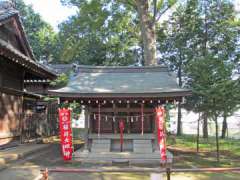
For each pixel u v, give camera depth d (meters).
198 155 14.57
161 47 29.81
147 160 12.22
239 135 29.58
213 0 26.17
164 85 13.10
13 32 15.65
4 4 15.60
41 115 19.64
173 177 9.55
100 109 13.29
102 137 13.09
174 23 28.83
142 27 19.23
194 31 27.22
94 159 12.30
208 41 26.98
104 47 28.95
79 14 22.06
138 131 13.39
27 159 12.48
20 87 16.36
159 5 19.55
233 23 25.59
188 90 11.89
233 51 26.00
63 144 12.25
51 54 42.88
